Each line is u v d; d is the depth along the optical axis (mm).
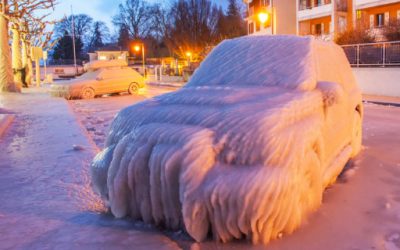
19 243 3717
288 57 5238
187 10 60188
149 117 4406
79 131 10102
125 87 24844
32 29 41625
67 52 106875
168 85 38062
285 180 3477
